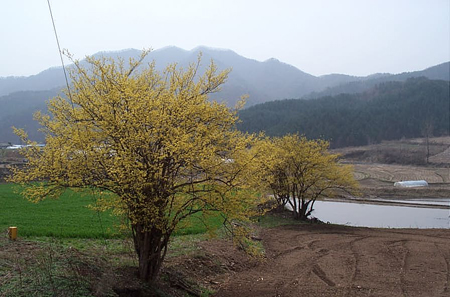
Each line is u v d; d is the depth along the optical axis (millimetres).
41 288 7453
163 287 9984
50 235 13484
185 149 8164
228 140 9672
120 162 7844
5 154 35594
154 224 8969
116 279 8742
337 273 13711
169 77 9938
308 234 21391
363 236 21438
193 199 9203
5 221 15242
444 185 60719
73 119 8828
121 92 8617
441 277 13367
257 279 12781
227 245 15727
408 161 88250
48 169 8219
